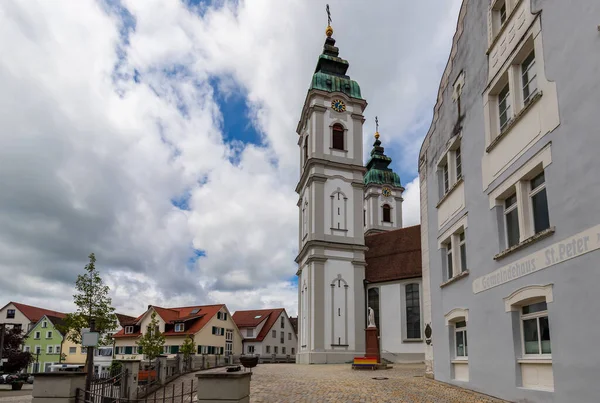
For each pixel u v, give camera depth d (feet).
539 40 36.06
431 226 64.95
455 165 57.36
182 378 77.66
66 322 104.78
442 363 58.39
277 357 182.39
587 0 30.37
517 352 39.52
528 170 37.58
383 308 132.46
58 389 43.06
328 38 160.15
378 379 65.21
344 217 135.95
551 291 33.88
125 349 230.27
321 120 141.08
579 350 30.50
